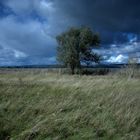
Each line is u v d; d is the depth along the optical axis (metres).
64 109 6.14
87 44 40.88
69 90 8.38
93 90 8.51
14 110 5.89
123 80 12.12
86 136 4.65
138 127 5.11
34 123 5.13
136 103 6.70
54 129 4.89
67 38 40.81
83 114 5.65
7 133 4.72
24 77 14.33
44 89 8.46
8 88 8.25
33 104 6.41
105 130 4.95
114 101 6.81
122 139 4.58
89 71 39.38
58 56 40.72
